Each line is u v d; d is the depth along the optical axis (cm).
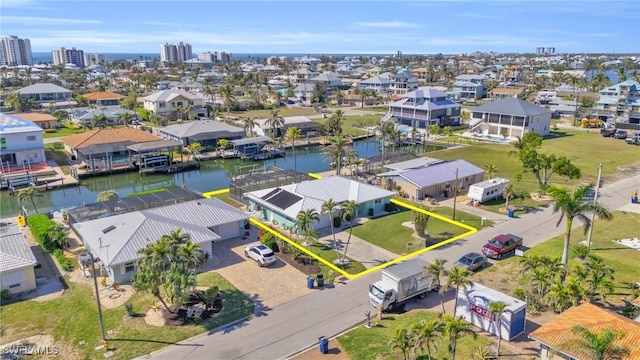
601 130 11381
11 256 3756
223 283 3891
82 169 8106
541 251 4516
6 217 5956
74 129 11881
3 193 7050
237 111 15588
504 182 6425
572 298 3197
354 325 3278
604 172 7681
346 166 8400
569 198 3797
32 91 15912
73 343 3073
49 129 11694
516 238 4575
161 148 8488
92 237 4278
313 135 11488
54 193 7269
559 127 12519
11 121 8494
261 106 16388
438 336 2777
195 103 14212
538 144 7912
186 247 3375
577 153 9112
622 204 5997
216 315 3394
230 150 9775
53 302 3591
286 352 2959
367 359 2873
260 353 2948
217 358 2897
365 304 3569
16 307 3516
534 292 3528
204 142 9906
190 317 3347
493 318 3102
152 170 8206
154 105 13575
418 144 10775
